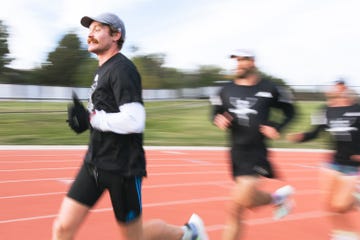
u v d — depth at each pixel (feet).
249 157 13.01
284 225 17.43
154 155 41.42
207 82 215.51
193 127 70.95
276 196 13.61
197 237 11.28
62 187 24.81
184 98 162.50
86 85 132.57
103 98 9.06
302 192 24.95
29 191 23.53
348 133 14.98
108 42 9.47
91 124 9.20
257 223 17.57
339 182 15.05
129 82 8.89
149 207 20.49
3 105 100.53
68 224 9.20
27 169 31.35
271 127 12.67
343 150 15.10
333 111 15.53
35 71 206.28
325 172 15.48
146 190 24.45
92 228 16.39
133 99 8.88
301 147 51.96
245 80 13.50
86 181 9.32
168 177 29.04
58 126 65.05
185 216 18.99
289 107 13.61
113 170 9.06
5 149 44.04
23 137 54.19
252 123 13.03
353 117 15.03
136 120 8.80
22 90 123.24
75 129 9.62
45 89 127.13
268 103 13.26
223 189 25.16
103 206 19.62
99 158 9.14
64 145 49.08
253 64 13.34
